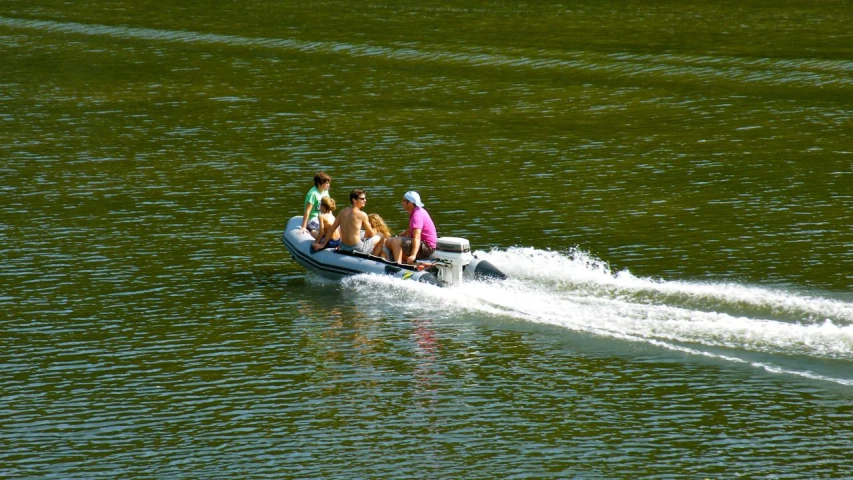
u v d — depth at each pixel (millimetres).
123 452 38469
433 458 37688
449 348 47438
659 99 110000
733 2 172875
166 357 46969
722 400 41625
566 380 43875
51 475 36875
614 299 52250
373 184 78750
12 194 75688
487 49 139750
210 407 42031
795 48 135500
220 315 52031
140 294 55188
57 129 98375
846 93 110438
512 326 49562
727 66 126000
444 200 73875
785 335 47156
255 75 126125
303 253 57656
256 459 37844
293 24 162375
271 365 45969
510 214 69875
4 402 42562
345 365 45812
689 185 76688
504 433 39500
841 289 52625
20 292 55406
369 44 144750
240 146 91500
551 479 36156
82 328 50469
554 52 136750
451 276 54031
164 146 91625
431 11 171250
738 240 62531
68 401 42688
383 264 55094
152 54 140875
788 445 38094
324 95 114500
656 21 158125
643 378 43781
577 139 93062
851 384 42438
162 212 71125
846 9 163750
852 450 37625
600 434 39312
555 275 55812
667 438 38844
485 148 90062
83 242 64312
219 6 181875
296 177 80875
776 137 92125
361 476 36594
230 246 63656
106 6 184000
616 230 65500
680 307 51062
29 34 157125
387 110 106500
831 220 66312
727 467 36688
